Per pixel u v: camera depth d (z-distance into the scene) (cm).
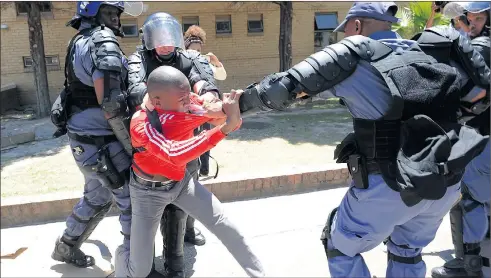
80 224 320
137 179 251
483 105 238
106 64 261
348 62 198
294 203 441
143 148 239
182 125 227
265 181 461
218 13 1412
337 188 480
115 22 294
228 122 210
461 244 298
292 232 379
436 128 200
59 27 1352
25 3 1127
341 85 204
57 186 555
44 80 1162
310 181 476
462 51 221
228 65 1455
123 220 288
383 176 204
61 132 306
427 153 199
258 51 1469
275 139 788
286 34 1202
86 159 290
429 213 221
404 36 875
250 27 1460
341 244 221
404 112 202
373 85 201
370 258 340
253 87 208
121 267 277
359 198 213
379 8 222
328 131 852
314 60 198
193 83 296
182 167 246
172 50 282
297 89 197
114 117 265
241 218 407
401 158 200
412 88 202
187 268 328
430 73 207
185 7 1381
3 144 816
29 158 709
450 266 304
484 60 248
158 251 360
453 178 210
